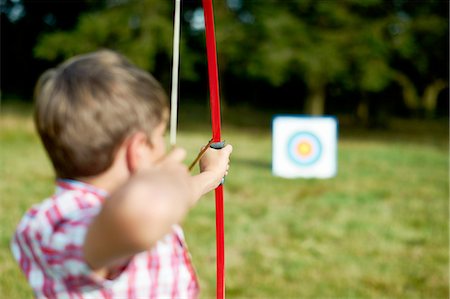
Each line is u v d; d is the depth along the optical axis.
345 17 13.16
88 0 14.68
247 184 5.68
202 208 4.52
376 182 6.04
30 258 0.72
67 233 0.66
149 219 0.52
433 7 13.76
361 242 3.76
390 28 13.58
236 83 21.14
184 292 0.80
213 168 1.00
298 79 17.08
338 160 7.79
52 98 0.65
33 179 5.45
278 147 6.38
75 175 0.68
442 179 6.31
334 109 20.17
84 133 0.64
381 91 16.11
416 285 3.00
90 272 0.66
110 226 0.53
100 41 13.58
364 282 3.03
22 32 17.84
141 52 13.17
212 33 1.11
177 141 9.64
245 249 3.53
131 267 0.72
